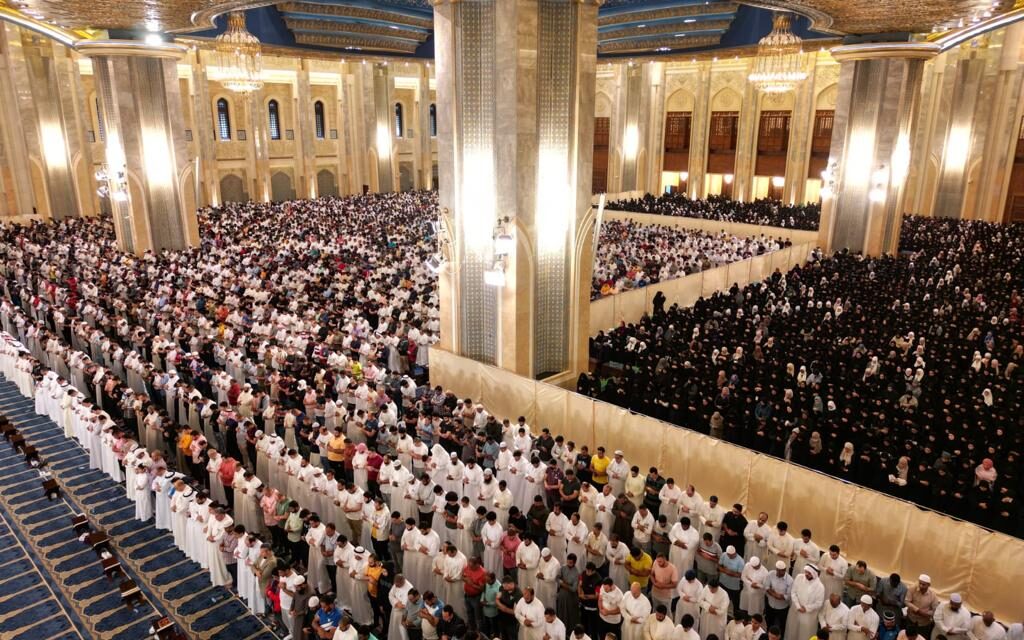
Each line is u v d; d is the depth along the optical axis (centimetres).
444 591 720
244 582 755
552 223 1185
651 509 859
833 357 1238
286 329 1405
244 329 1439
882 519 742
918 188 3025
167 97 2017
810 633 645
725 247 2275
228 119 3447
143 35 1942
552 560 706
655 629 611
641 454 951
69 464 1067
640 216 3123
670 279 1738
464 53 1111
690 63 3603
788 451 960
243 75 1786
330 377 1170
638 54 2762
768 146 3472
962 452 906
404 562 762
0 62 2539
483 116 1136
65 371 1318
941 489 844
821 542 791
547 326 1238
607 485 823
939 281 1778
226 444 1031
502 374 1120
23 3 1502
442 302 1247
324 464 975
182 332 1374
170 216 2084
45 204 2705
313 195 3641
